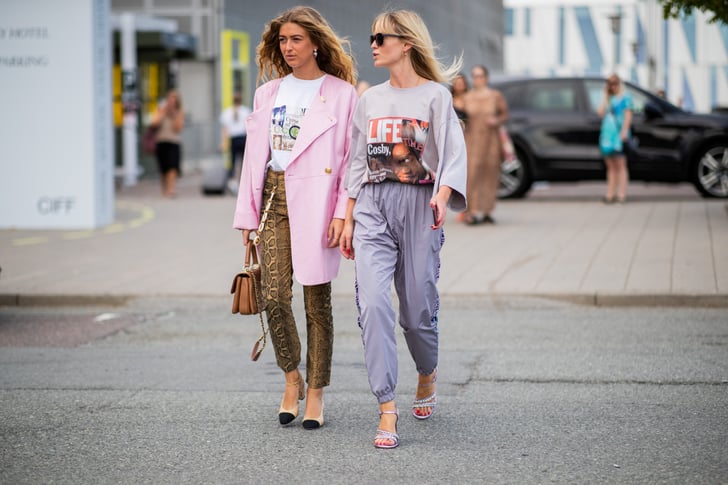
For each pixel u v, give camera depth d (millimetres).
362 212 6059
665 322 9578
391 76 6074
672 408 6609
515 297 10758
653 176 20453
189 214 19281
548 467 5473
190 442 6039
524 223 16656
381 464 5570
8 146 17312
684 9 14906
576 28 66875
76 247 14742
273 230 6297
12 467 5602
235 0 34656
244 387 7426
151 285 11602
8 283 11758
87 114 17141
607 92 19531
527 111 21078
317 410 6309
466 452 5766
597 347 8555
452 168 5891
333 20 42844
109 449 5918
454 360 8164
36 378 7777
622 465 5484
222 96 33125
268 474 5426
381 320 5914
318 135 6195
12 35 17188
